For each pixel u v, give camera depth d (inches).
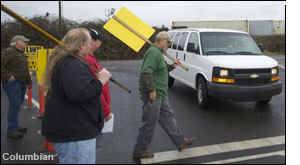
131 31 136.9
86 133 90.0
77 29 93.3
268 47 815.7
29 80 174.9
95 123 93.0
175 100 280.7
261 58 244.4
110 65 577.6
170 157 151.0
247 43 273.3
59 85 86.4
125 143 170.7
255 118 222.2
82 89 83.9
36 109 243.9
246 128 198.8
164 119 149.7
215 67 228.4
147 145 145.9
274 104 264.8
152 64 132.4
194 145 168.4
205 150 161.0
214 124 208.2
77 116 88.3
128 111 242.7
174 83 375.9
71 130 88.0
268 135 185.0
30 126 197.8
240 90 220.2
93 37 113.4
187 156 152.6
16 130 174.1
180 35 319.3
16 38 167.0
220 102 273.3
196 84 262.2
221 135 185.5
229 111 242.4
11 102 168.9
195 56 262.4
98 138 119.6
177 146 153.9
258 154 155.6
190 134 187.3
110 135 183.9
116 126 202.2
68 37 91.0
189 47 267.3
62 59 88.3
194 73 261.7
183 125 205.5
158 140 175.9
